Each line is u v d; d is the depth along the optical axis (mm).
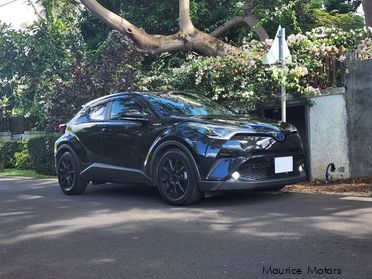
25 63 17344
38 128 17484
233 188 6219
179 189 6707
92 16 16609
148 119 7184
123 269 4176
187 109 7305
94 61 12266
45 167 13242
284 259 4195
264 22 13336
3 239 5488
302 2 14805
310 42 9180
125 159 7523
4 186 10820
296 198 7008
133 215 6359
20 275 4195
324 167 8867
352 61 8586
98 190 9117
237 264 4129
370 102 8406
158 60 13688
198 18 14617
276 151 6605
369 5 12336
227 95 9438
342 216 5676
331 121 8789
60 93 12383
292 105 9172
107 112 8070
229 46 12867
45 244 5176
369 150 8461
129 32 12461
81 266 4340
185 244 4824
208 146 6328
